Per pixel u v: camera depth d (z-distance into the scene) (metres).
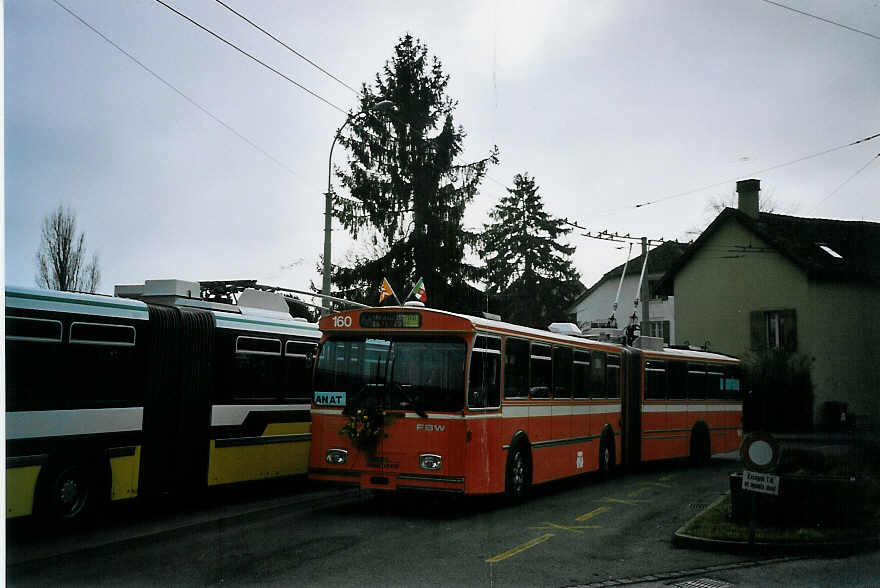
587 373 15.93
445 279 32.75
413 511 11.91
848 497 10.08
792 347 34.47
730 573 8.12
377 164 32.44
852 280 34.38
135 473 10.51
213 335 12.11
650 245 32.75
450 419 10.93
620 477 17.67
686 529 9.88
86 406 9.78
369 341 11.55
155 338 11.00
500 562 8.42
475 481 11.06
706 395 21.58
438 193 33.03
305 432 14.16
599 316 58.41
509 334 12.44
